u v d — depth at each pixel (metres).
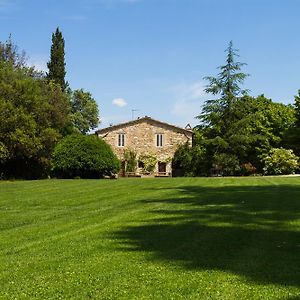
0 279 6.04
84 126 65.56
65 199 16.55
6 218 11.84
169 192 18.94
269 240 8.34
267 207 13.09
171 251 7.53
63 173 39.06
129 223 10.55
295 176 33.28
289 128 45.91
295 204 13.78
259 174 44.28
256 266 6.50
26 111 39.34
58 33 56.50
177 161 49.38
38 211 13.25
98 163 38.16
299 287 5.56
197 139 50.44
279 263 6.66
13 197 17.52
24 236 9.19
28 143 37.97
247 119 45.78
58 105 44.25
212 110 46.38
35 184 25.75
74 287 5.64
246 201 14.78
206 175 46.78
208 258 7.01
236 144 45.56
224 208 13.00
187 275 6.08
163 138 49.84
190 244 8.06
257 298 5.19
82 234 9.24
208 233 9.10
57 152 38.53
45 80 47.84
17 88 39.47
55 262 6.90
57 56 56.03
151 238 8.67
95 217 11.70
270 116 50.25
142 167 49.84
